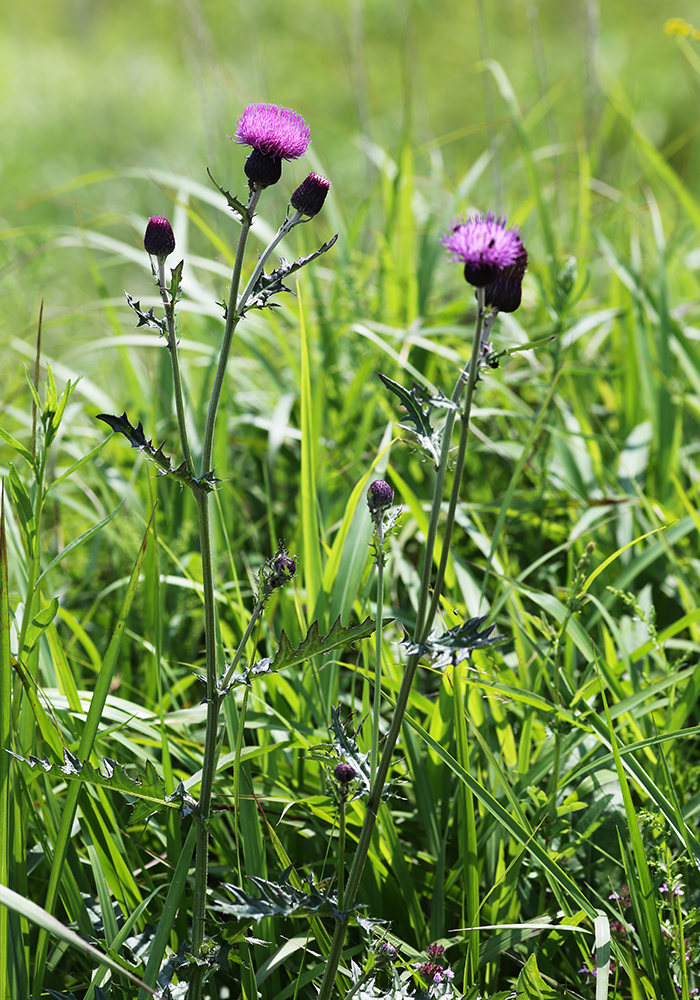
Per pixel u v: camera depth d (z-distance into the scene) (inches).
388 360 99.7
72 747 66.0
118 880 65.9
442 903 66.9
